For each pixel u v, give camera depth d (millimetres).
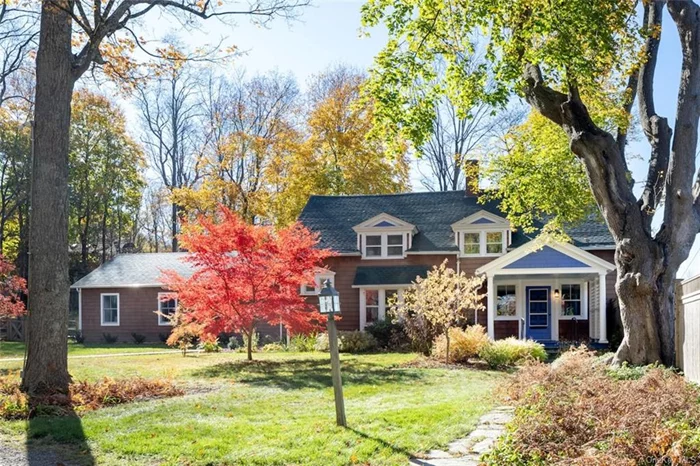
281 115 40750
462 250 25891
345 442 7195
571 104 13609
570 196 18984
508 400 9961
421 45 11906
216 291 17625
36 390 10922
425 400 10602
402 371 15438
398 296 25656
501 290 24953
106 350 23984
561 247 21812
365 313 25906
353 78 37656
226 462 6559
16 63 27250
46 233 11398
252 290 17750
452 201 28234
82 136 40531
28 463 6789
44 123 11516
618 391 7520
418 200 28719
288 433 7715
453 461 6387
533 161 19453
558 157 18797
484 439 7332
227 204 37500
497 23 11211
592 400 6895
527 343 17969
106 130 41312
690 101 12938
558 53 10711
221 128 41719
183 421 8766
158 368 16156
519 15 11047
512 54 11430
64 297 11539
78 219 41844
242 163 38188
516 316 24688
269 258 17812
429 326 19781
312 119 36500
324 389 12383
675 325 12539
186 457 6777
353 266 26531
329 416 8898
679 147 13023
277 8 13516
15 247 40875
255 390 12297
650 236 13305
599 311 22344
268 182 36875
